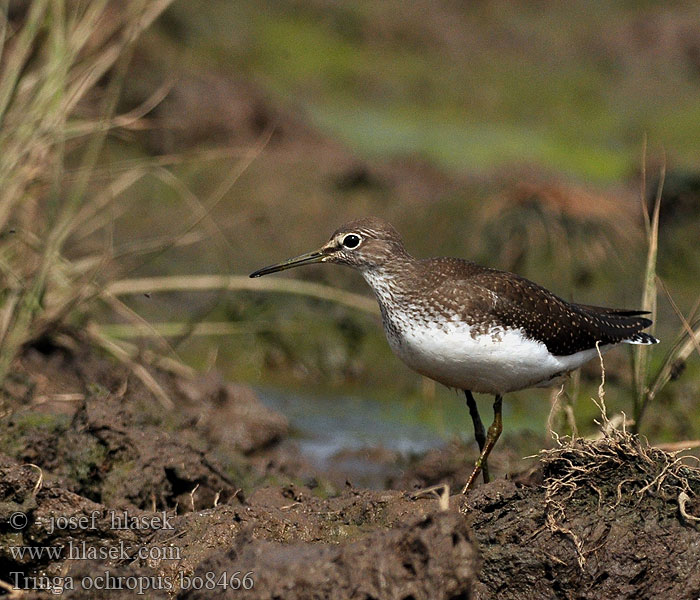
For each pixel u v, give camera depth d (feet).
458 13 97.04
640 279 57.16
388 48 92.12
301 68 84.74
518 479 31.58
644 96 89.71
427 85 87.25
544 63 92.58
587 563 27.66
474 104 86.53
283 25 89.35
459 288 32.55
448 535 23.48
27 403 38.70
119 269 49.21
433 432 44.62
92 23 42.65
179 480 33.42
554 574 27.76
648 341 35.32
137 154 64.90
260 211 63.77
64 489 29.68
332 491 36.52
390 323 34.12
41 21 42.60
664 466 28.84
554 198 60.39
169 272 55.98
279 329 52.29
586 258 57.93
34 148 40.96
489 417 46.14
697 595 27.25
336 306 54.70
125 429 33.47
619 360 48.34
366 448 41.96
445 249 60.85
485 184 65.87
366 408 47.55
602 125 85.51
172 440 33.71
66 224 41.19
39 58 43.96
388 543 23.85
